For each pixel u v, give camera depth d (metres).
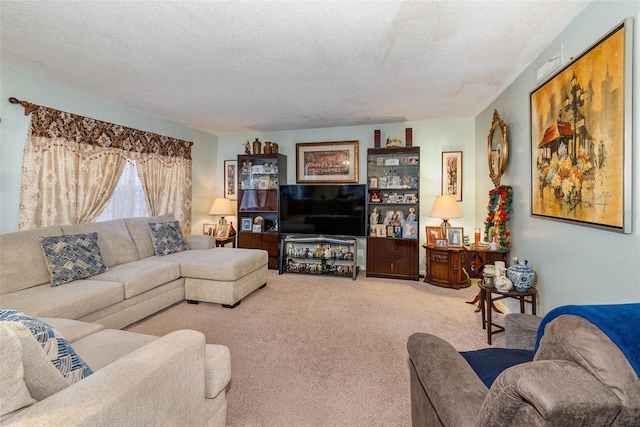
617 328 0.68
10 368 0.74
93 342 1.52
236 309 3.12
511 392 0.68
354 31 2.05
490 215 3.31
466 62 2.53
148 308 2.82
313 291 3.76
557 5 1.76
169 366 1.06
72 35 2.12
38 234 2.59
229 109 3.93
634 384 0.61
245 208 5.20
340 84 3.04
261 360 2.13
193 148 5.06
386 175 4.69
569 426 0.61
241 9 1.81
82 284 2.46
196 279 3.25
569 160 1.85
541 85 2.22
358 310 3.10
